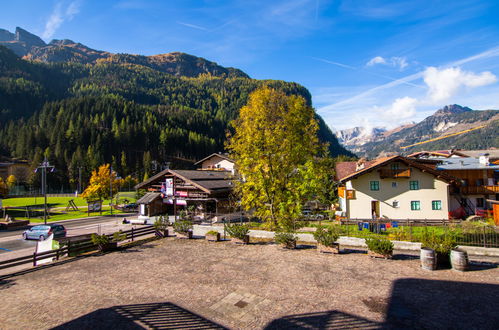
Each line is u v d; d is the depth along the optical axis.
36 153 110.00
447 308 9.13
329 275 12.45
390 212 31.58
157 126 164.00
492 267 13.03
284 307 9.47
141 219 35.31
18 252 20.67
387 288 10.86
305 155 22.44
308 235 19.59
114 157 126.81
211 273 13.13
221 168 55.75
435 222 27.92
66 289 11.63
